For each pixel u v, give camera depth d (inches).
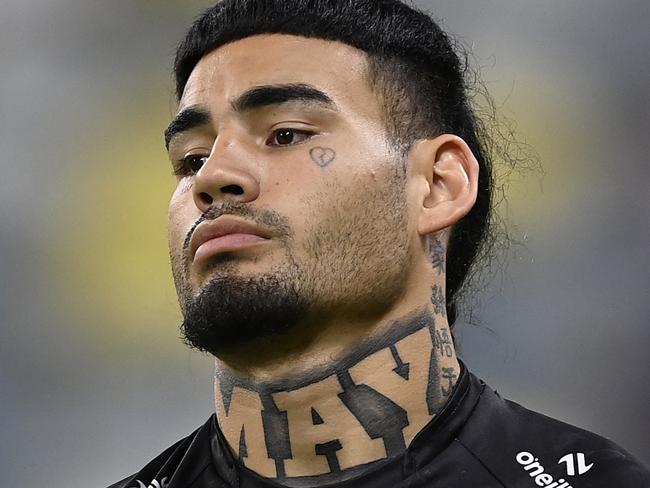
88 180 834.2
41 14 860.0
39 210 824.9
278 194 285.4
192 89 310.8
